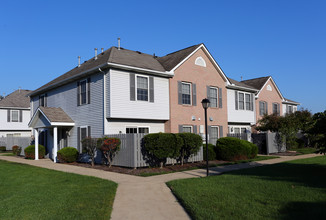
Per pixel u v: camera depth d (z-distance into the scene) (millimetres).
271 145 21516
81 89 18922
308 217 5750
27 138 24984
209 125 21688
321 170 11844
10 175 12930
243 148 17297
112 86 16203
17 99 36906
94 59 21078
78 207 7086
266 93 30391
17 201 7883
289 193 7672
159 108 18469
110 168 14328
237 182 9406
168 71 18984
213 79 22359
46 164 17391
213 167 14445
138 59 19422
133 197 8180
